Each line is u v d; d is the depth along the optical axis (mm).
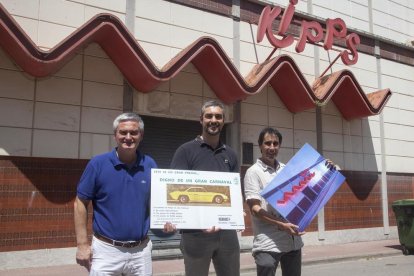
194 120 11102
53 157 8969
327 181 4340
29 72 8727
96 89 9594
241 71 11781
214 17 11492
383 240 13984
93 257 3607
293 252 4219
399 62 15766
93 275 3537
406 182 15148
